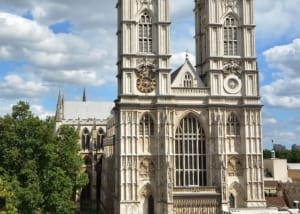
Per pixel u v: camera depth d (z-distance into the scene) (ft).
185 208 346.33
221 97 371.56
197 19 413.59
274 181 469.57
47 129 281.54
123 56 361.30
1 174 264.72
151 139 361.30
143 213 356.18
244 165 369.91
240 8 384.88
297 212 338.75
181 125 366.84
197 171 365.40
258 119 375.04
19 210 262.67
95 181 561.84
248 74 378.53
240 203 368.68
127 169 352.90
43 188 272.10
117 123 369.50
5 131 274.36
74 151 298.15
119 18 380.99
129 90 360.69
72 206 278.87
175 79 371.76
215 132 365.40
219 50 376.27
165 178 349.20
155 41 369.91
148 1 371.56
